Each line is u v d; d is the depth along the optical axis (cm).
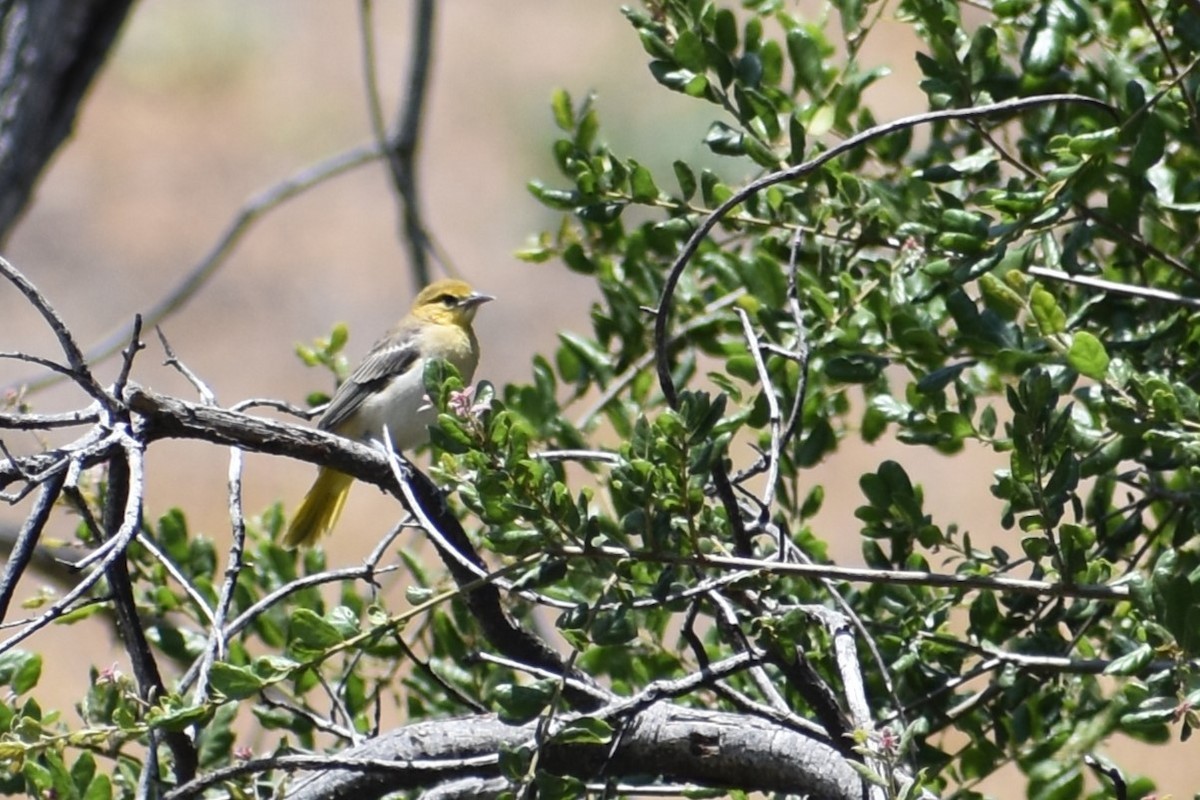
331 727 870
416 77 1427
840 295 908
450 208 3347
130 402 721
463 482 733
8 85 1276
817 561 912
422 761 736
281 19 3897
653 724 787
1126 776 878
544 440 1024
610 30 3766
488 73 3691
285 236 3275
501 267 3183
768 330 960
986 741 870
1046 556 845
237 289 3127
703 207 952
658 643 965
